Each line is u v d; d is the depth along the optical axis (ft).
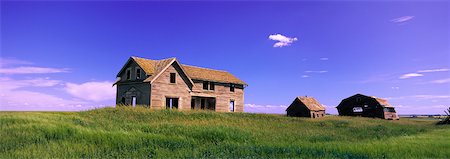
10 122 69.15
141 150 50.67
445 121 170.40
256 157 46.11
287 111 203.51
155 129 73.77
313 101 208.85
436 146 57.11
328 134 83.82
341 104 238.07
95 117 96.78
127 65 145.28
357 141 68.90
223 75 169.37
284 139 70.54
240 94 170.60
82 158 44.75
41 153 46.75
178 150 51.19
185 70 149.79
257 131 83.76
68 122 75.36
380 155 47.34
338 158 45.65
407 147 55.26
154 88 132.16
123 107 118.93
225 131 72.74
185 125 83.05
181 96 142.41
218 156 46.11
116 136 59.72
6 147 49.52
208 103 159.63
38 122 70.44
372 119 188.65
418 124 165.99
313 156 47.65
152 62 145.48
